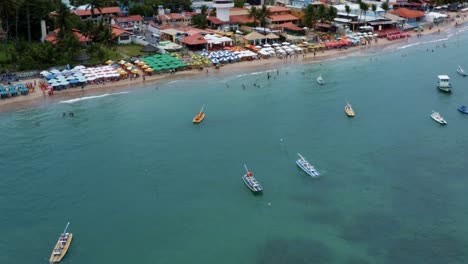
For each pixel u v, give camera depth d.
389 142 132.88
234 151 128.12
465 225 97.56
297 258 89.06
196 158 124.50
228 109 156.75
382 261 88.31
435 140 133.88
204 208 103.88
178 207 104.25
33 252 90.69
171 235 95.44
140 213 102.19
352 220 99.62
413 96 168.50
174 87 178.25
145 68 190.50
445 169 118.44
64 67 187.50
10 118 148.00
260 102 163.00
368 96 168.62
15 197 107.38
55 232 96.19
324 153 126.88
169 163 122.06
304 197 107.56
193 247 92.25
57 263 87.75
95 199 107.00
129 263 88.06
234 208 103.81
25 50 190.88
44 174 116.62
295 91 174.12
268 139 135.00
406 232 95.94
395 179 114.25
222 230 97.00
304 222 99.19
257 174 116.75
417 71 198.62
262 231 96.62
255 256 89.81
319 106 159.25
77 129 141.00
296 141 133.62
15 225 98.19
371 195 108.06
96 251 90.94
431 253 90.19
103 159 123.94
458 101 164.00
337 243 93.12
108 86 177.88
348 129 141.25
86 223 98.88
